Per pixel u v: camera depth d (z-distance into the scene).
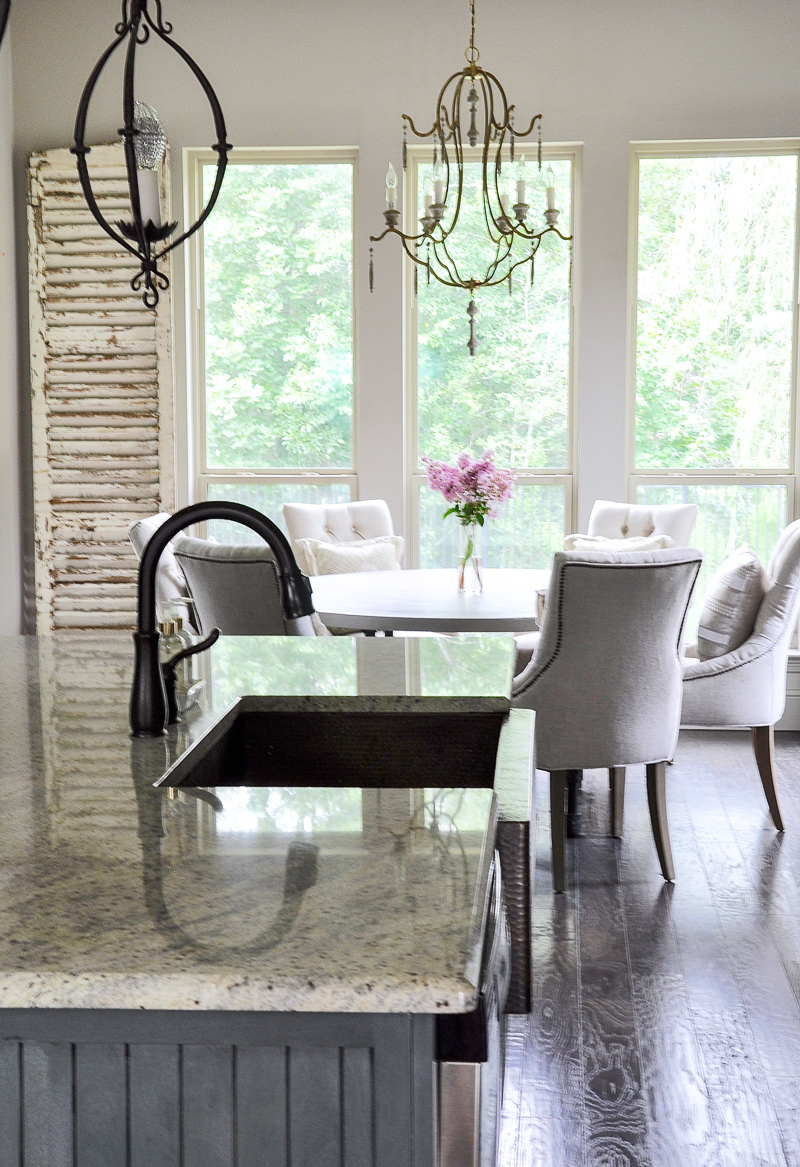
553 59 5.13
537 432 5.43
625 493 5.28
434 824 1.06
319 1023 0.79
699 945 2.83
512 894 1.15
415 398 5.45
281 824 1.07
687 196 5.30
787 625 3.62
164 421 5.29
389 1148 0.79
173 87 5.24
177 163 5.29
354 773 1.72
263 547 3.19
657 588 3.01
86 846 1.00
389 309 5.28
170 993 0.74
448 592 3.88
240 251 5.45
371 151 5.21
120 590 5.37
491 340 5.40
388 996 0.73
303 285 5.45
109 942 0.79
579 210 5.25
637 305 5.36
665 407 5.39
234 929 0.82
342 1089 0.79
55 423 5.31
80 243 5.23
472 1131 0.80
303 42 5.20
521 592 3.88
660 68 5.10
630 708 3.11
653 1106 2.13
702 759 4.64
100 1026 0.80
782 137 5.08
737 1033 2.40
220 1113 0.80
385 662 2.04
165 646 1.57
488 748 1.70
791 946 2.82
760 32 5.05
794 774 4.40
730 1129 2.05
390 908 0.85
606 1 5.09
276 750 1.73
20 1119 0.81
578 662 3.05
